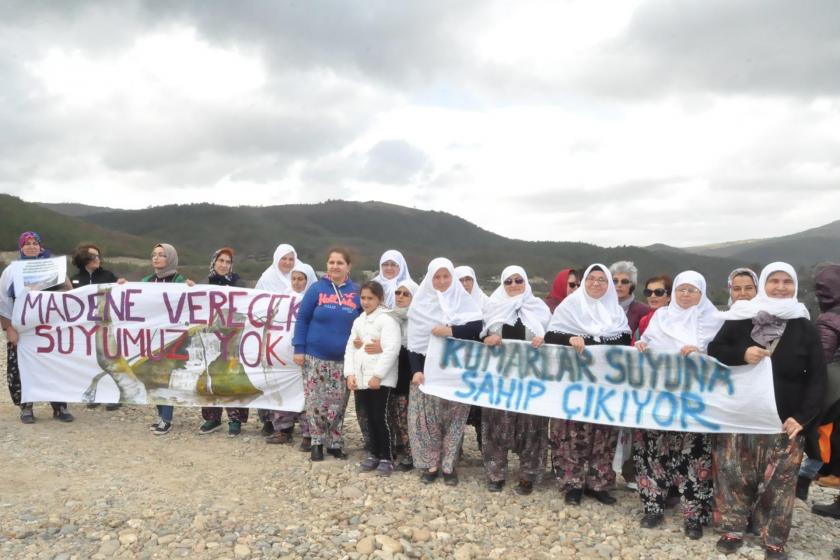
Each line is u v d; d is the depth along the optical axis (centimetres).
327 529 477
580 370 544
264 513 502
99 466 589
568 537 485
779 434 456
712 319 529
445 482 584
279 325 711
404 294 611
